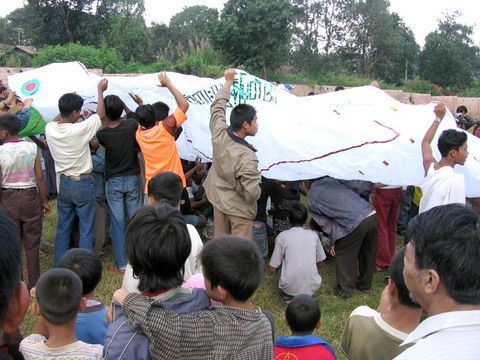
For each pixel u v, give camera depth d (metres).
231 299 2.08
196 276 2.80
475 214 1.47
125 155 5.21
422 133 5.26
